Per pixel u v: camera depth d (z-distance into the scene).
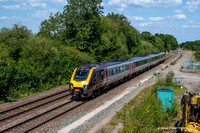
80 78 15.13
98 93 16.98
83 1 31.69
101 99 15.76
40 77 19.59
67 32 31.42
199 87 19.95
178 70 33.41
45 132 9.55
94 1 32.88
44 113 12.12
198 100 7.86
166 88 11.90
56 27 33.06
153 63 39.06
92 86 15.26
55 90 19.16
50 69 20.78
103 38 35.97
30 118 11.06
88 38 31.52
